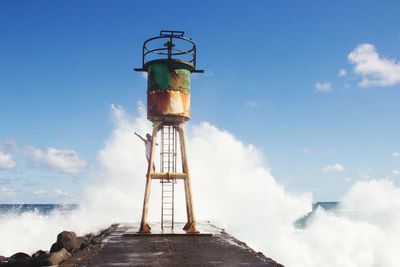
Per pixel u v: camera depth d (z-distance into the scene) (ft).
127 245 40.09
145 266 29.09
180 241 43.27
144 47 55.16
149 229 50.29
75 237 52.80
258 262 30.50
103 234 50.83
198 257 32.83
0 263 40.93
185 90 53.21
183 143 53.57
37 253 51.08
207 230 54.03
